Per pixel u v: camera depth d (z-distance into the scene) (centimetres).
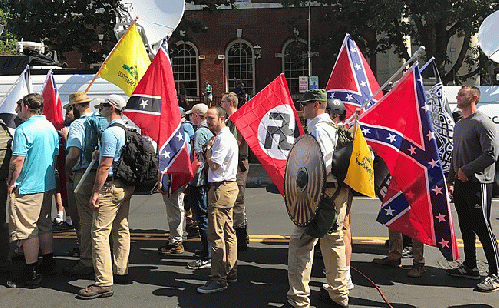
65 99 1173
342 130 466
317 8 2386
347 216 525
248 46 2494
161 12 799
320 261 631
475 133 532
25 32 1838
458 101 550
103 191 517
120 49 649
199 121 640
